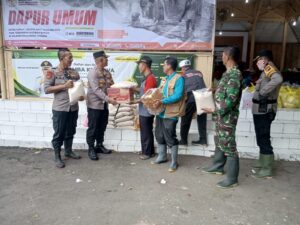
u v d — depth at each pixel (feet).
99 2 18.22
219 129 12.23
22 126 17.71
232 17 41.27
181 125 16.10
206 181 13.16
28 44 19.16
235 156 12.35
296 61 45.60
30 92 19.69
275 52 46.68
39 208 10.89
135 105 17.06
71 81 13.74
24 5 18.74
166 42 18.25
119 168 14.43
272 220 10.30
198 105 12.73
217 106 11.90
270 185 12.90
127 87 14.34
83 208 10.90
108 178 13.34
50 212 10.63
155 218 10.32
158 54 18.34
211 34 17.92
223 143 12.20
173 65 13.58
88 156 15.88
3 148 17.07
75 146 16.92
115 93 14.42
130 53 18.49
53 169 14.25
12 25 19.06
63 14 18.58
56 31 18.81
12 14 18.93
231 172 12.42
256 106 13.17
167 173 13.92
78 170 14.17
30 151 16.63
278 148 16.42
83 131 17.40
